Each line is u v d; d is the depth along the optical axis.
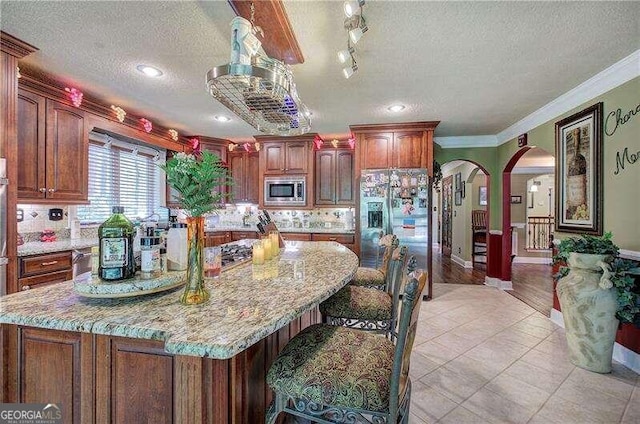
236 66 1.53
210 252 1.50
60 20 1.91
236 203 5.38
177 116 3.89
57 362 1.06
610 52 2.25
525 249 7.39
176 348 0.79
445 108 3.51
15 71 2.20
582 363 2.33
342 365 1.10
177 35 2.07
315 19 1.85
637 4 1.73
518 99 3.21
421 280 1.10
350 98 3.20
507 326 3.16
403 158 4.20
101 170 3.76
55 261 2.64
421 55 2.30
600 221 2.64
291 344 1.23
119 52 2.30
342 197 5.10
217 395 0.94
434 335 2.93
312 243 3.00
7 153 2.15
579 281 2.35
